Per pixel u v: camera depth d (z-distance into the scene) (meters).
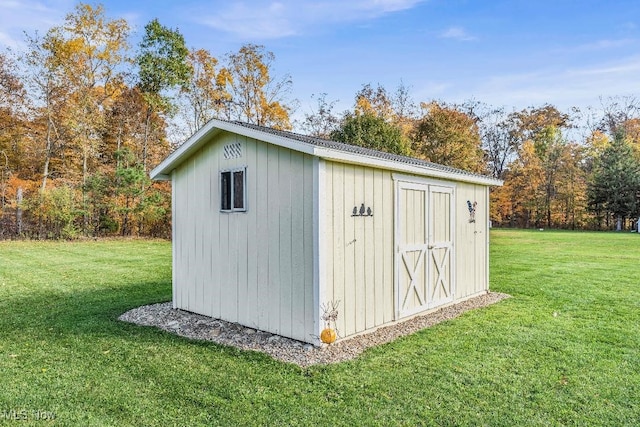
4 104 19.89
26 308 6.79
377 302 5.51
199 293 6.28
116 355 4.54
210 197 6.06
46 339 5.13
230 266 5.77
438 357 4.40
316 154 4.45
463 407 3.30
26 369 4.13
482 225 8.16
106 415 3.21
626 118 37.66
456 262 7.25
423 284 6.40
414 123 29.12
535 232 27.86
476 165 28.47
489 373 3.97
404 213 6.01
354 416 3.16
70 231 19.17
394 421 3.09
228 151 5.75
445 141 26.33
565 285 8.60
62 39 19.78
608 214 31.94
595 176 31.86
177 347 4.79
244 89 24.97
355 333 5.15
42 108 20.14
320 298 4.68
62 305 7.02
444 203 6.97
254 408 3.30
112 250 15.58
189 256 6.45
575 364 4.21
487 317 6.12
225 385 3.73
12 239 18.88
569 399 3.44
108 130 22.67
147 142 23.28
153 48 22.06
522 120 36.94
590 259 12.88
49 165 21.25
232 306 5.75
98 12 20.41
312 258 4.73
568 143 35.94
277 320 5.16
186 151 6.17
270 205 5.20
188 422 3.10
